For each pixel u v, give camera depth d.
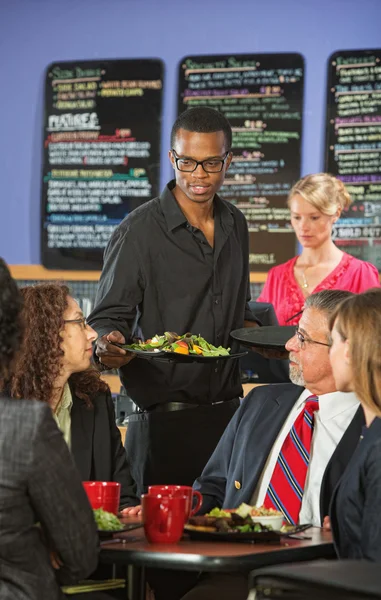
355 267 4.86
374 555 2.26
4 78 5.87
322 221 4.81
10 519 1.99
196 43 5.68
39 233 5.82
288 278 4.91
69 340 2.97
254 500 2.92
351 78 5.49
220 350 3.41
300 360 2.92
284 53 5.57
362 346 2.31
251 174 5.61
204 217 3.61
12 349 2.09
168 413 3.52
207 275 3.57
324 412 2.89
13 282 2.10
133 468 3.60
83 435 3.05
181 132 3.47
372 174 5.45
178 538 2.29
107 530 2.31
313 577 1.81
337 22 5.52
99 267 5.73
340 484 2.40
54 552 2.14
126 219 3.62
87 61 5.77
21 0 5.85
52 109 5.81
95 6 5.79
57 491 2.02
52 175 5.79
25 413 2.02
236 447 3.04
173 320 3.54
